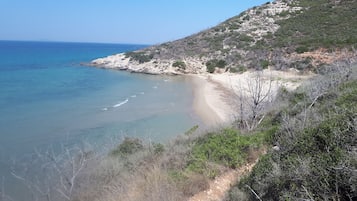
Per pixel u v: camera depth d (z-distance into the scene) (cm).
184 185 725
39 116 2370
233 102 2884
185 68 5412
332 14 5250
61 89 3741
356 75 1376
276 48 4650
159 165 873
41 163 1291
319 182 404
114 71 6050
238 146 897
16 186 1084
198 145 1008
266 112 1469
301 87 1812
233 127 1259
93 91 3722
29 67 6134
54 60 8406
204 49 5931
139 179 794
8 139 1748
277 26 5797
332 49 3819
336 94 1049
